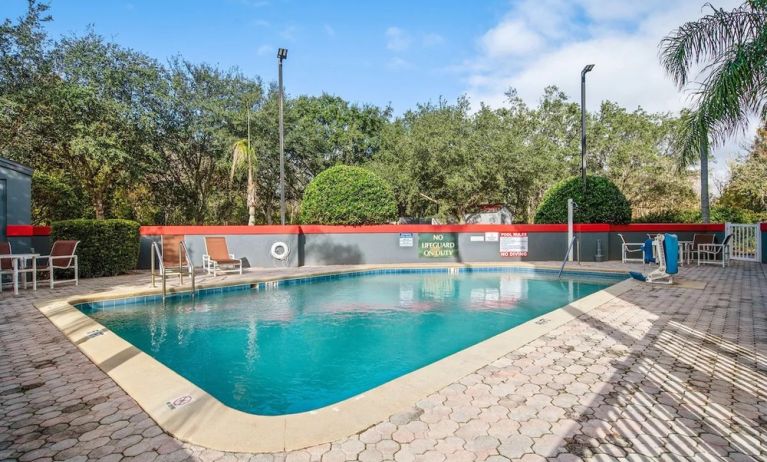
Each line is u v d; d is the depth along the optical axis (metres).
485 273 12.08
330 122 23.77
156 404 2.52
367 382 3.85
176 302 7.48
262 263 11.84
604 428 2.25
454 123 16.56
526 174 16.16
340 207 12.72
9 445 2.08
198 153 20.30
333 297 8.17
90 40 15.58
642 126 21.28
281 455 1.97
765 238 12.27
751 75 4.99
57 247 8.26
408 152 16.36
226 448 2.03
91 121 14.63
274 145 19.20
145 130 16.17
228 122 18.61
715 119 5.37
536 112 21.84
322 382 3.84
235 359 4.47
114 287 7.74
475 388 2.80
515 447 2.05
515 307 7.24
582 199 13.43
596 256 13.22
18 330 4.56
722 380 2.97
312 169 21.80
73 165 16.25
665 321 4.86
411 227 13.34
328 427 2.23
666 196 20.92
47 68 13.91
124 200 19.67
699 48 5.51
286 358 4.50
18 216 8.99
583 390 2.78
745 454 1.99
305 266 12.28
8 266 8.31
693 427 2.27
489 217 20.23
